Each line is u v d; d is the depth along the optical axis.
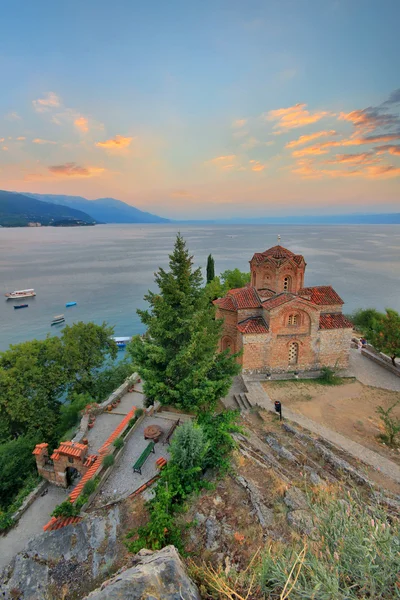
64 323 81.81
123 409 29.19
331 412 28.02
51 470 22.92
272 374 34.94
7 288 119.00
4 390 31.00
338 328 35.34
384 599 6.07
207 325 24.62
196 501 16.19
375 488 18.09
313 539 7.95
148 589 7.89
